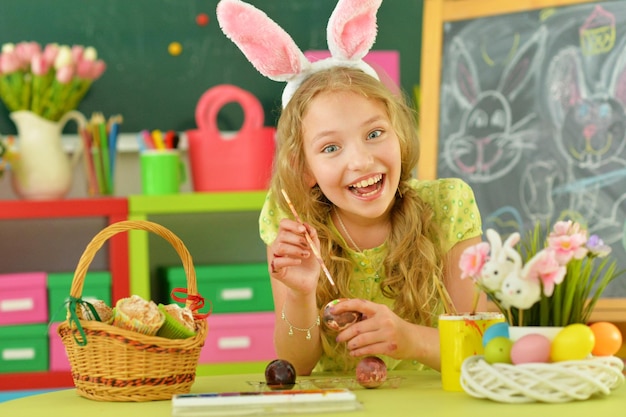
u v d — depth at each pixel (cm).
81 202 276
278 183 169
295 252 140
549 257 110
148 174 293
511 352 112
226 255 324
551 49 266
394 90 184
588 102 260
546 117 265
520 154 267
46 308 275
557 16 266
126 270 277
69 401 126
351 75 157
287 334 155
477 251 114
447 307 129
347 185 153
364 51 164
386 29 328
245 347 283
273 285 170
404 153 166
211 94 300
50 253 316
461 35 277
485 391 112
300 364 158
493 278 112
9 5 311
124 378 124
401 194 168
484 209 269
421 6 329
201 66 322
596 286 247
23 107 290
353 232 169
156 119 320
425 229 167
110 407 120
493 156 270
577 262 113
